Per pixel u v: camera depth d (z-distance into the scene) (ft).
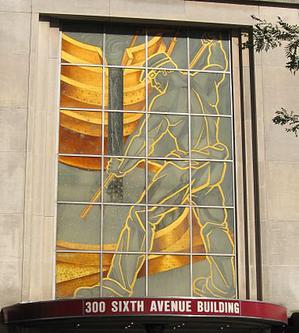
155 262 84.94
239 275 85.97
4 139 84.33
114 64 89.45
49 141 86.17
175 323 79.51
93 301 74.33
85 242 84.43
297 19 91.91
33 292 82.17
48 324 80.53
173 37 91.35
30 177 83.82
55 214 84.58
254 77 90.27
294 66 66.23
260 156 88.17
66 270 83.46
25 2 88.07
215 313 74.84
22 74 86.07
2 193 83.10
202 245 86.22
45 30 88.69
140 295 83.92
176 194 87.10
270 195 87.45
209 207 87.35
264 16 91.76
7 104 85.15
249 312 76.74
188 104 89.81
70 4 88.58
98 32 90.07
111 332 85.15
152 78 89.81
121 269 84.33
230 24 91.09
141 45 90.48
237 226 87.25
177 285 84.74
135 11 89.45
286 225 86.84
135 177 86.89
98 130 87.51
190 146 88.69
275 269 85.61
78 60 88.94
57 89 87.76
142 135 88.12
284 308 81.25
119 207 85.81
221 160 88.89
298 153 88.89
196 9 90.68
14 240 82.23
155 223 85.97
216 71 91.30
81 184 85.87
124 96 88.84
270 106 89.76
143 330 85.46
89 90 88.38
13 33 86.94
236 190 88.12
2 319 80.07
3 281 81.20
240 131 89.76
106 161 86.84
